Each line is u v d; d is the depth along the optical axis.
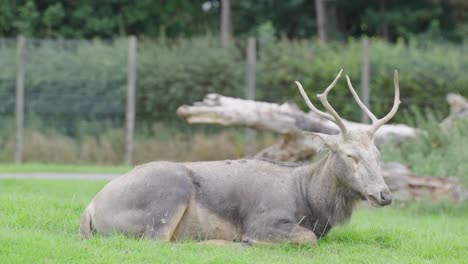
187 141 69.31
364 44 64.94
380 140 49.69
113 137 69.19
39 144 68.00
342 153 25.58
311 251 25.02
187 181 25.53
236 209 26.00
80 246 23.02
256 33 113.25
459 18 112.88
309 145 26.61
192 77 71.44
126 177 25.64
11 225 26.52
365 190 24.98
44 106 71.00
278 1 114.69
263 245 25.28
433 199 42.88
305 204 26.48
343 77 70.88
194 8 111.94
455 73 72.88
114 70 71.25
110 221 25.11
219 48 74.44
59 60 71.38
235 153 66.12
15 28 98.56
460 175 42.12
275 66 71.75
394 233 29.05
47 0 100.06
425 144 48.88
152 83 70.88
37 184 45.34
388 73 72.12
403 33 109.81
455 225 35.72
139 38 103.88
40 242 23.20
